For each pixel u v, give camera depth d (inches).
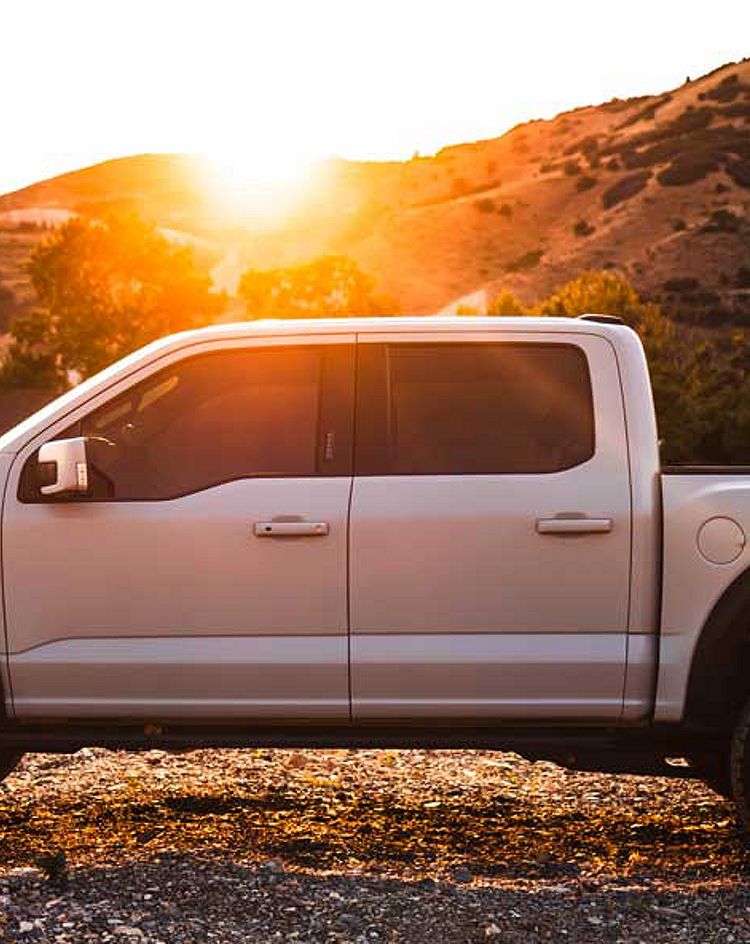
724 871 213.5
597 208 6072.8
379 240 6314.0
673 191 5723.4
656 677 209.6
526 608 208.8
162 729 215.3
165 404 217.8
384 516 209.0
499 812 245.0
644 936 183.8
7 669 210.8
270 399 216.1
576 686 209.6
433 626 209.0
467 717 211.2
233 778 265.1
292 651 209.2
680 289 4643.2
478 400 215.0
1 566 210.2
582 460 211.8
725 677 208.2
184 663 209.3
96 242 3115.2
